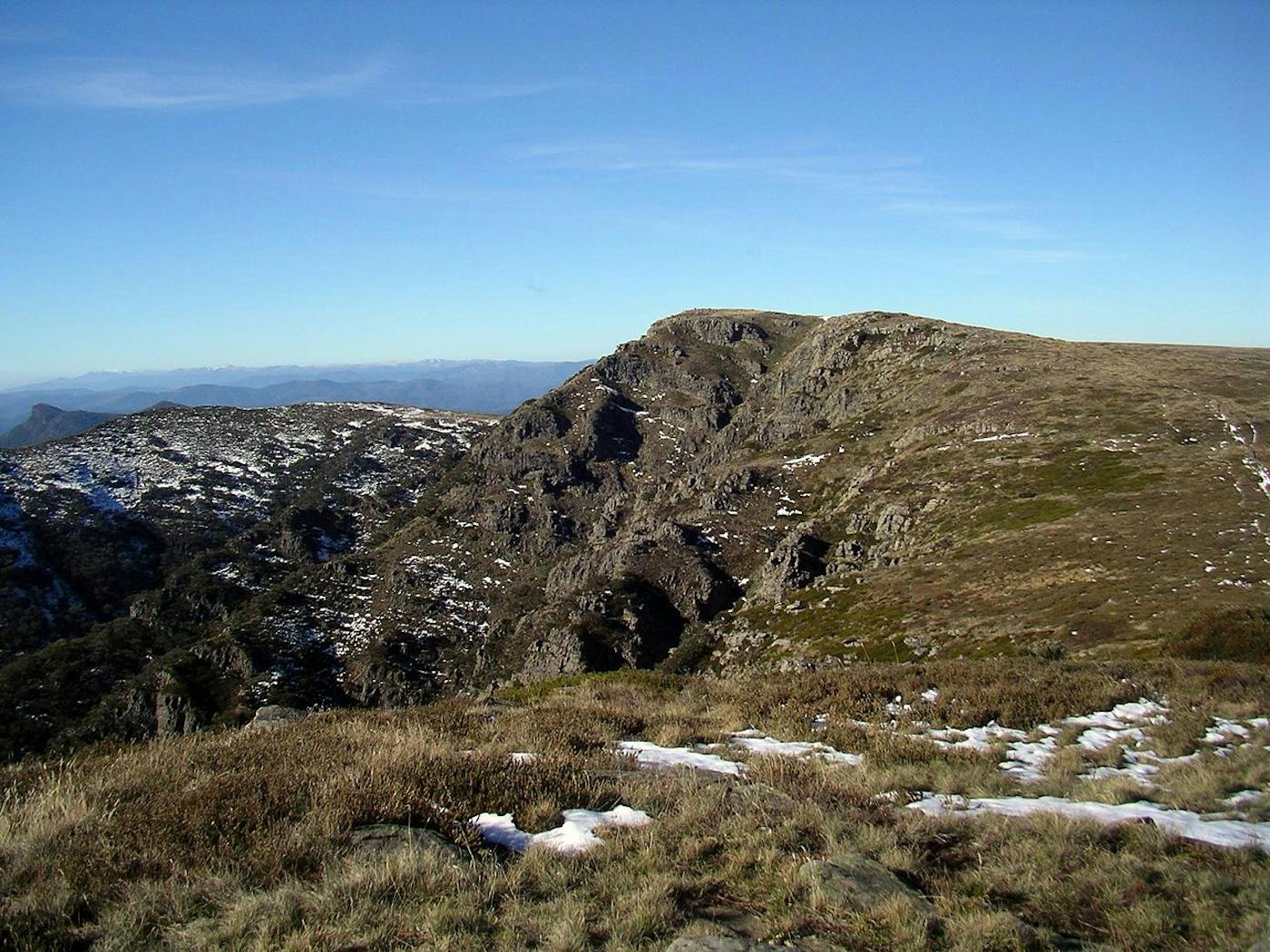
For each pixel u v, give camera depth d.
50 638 111.12
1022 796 10.52
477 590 117.81
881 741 12.91
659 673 22.41
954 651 40.22
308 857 7.16
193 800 8.22
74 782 9.30
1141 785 11.01
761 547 93.19
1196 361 104.56
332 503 170.75
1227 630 27.31
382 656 97.19
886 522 76.38
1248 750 12.38
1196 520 48.22
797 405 140.25
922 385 121.31
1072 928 6.55
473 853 7.46
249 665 93.38
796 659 50.81
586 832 8.15
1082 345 124.75
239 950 5.72
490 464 159.50
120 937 5.81
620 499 135.88
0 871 6.63
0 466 164.88
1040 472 70.81
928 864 7.63
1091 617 37.06
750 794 9.33
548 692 20.11
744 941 5.96
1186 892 7.15
